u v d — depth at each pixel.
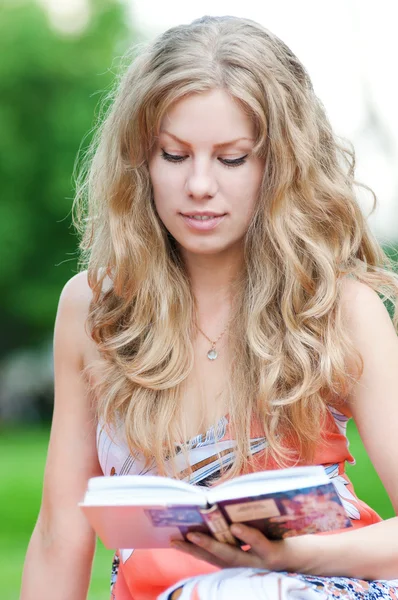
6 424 38.03
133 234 3.76
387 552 3.26
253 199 3.62
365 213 4.24
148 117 3.54
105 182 3.87
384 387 3.58
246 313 3.68
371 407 3.58
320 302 3.62
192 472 3.56
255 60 3.53
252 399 3.58
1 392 38.16
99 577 7.77
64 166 32.28
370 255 3.90
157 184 3.58
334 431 3.68
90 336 3.84
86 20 33.31
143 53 3.70
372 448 3.58
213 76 3.45
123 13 33.56
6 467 19.86
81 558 3.83
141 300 3.75
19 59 31.91
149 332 3.74
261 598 2.94
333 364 3.55
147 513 2.93
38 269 33.66
